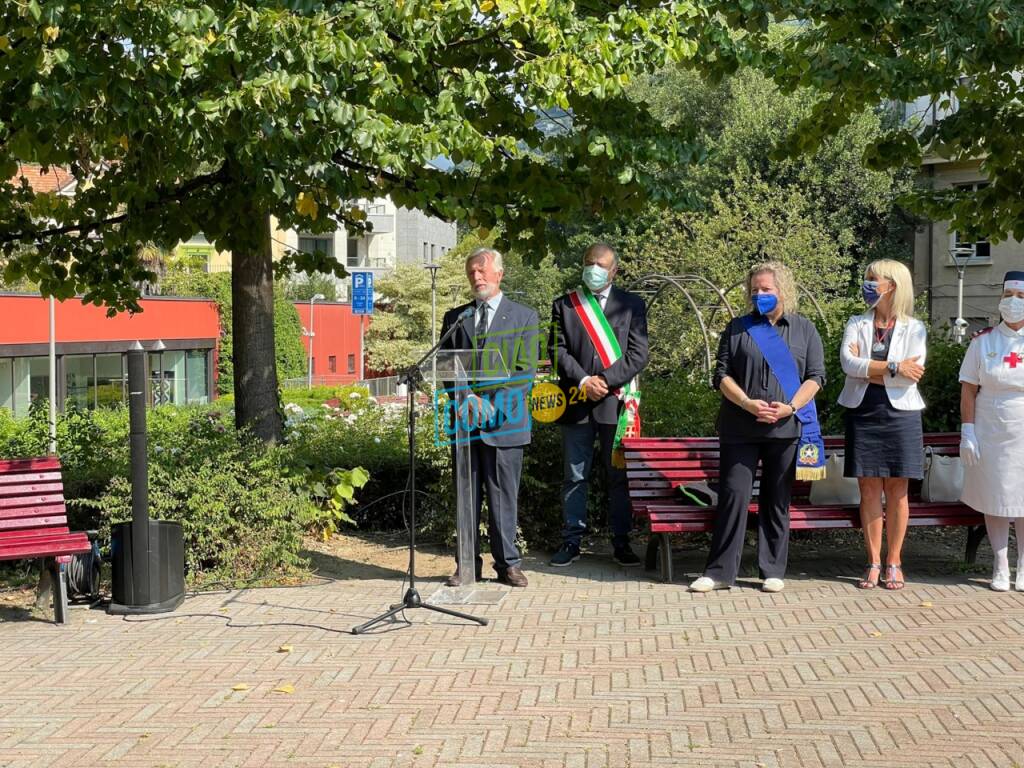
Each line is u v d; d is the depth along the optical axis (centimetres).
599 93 748
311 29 662
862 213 3594
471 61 836
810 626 638
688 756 446
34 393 3522
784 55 862
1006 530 719
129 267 1041
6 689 551
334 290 6062
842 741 459
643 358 802
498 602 712
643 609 686
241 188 864
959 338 1400
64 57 654
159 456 814
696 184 3428
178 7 641
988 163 1025
